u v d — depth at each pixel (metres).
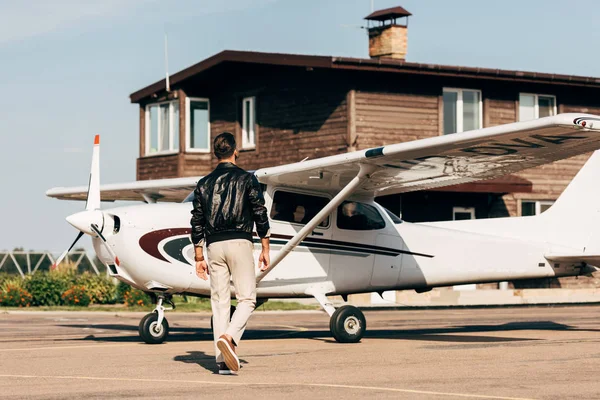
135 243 9.59
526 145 8.54
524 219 12.11
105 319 15.67
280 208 10.40
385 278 11.12
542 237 12.15
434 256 11.41
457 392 6.07
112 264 9.77
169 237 9.76
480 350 8.83
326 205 10.40
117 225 9.72
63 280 20.42
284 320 15.44
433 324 13.94
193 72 24.97
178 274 9.77
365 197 11.05
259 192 7.02
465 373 7.04
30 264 23.53
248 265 6.99
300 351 8.82
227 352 6.78
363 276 10.95
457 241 11.57
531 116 24.33
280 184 10.42
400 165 9.52
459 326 13.33
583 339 10.29
